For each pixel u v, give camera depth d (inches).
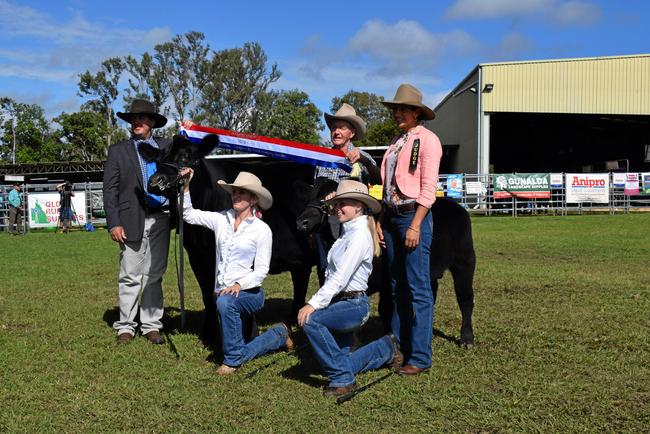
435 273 204.4
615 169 1440.7
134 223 219.6
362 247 166.7
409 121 186.5
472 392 168.6
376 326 249.4
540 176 1032.8
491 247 527.2
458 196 1049.5
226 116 2413.9
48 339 229.9
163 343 221.6
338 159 219.0
